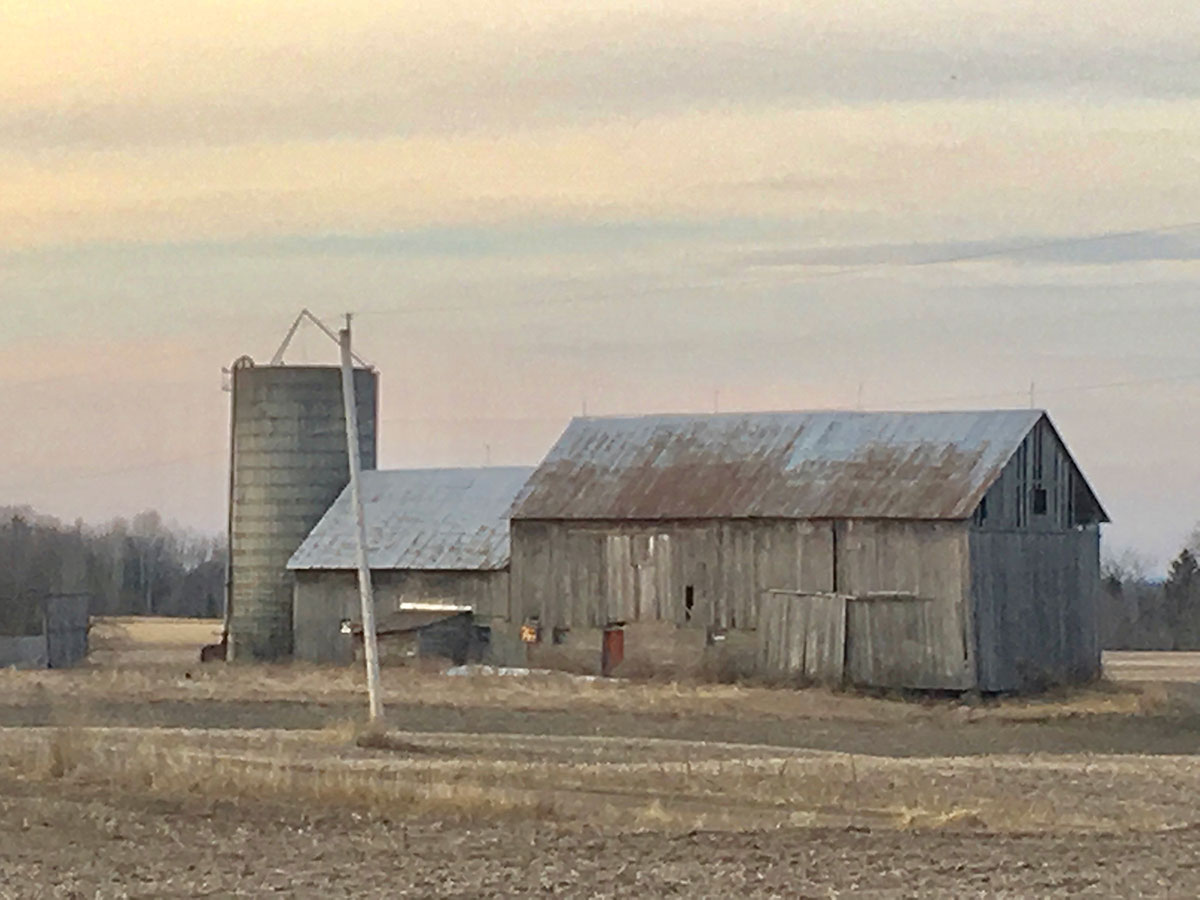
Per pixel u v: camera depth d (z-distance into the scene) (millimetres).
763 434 73062
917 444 69375
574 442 76500
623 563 71750
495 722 55281
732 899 25219
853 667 66500
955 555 65062
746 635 68938
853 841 30094
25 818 31984
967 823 32156
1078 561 70750
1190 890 26016
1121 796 36719
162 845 29609
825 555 67500
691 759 44375
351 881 26562
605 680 68250
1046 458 69438
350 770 38750
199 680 69875
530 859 28359
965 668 64625
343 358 49688
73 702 60875
